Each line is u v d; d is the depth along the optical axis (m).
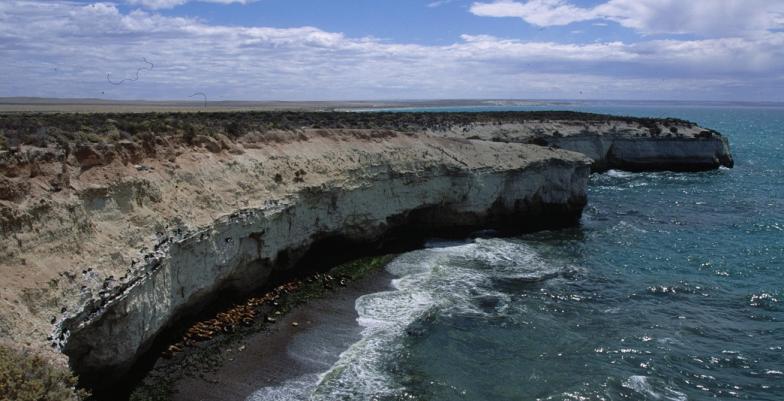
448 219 39.47
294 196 27.94
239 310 24.20
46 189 16.48
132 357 17.59
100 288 16.19
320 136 35.16
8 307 13.33
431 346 22.17
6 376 10.93
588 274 31.78
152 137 22.73
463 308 26.23
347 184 32.19
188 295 20.86
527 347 22.45
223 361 20.12
